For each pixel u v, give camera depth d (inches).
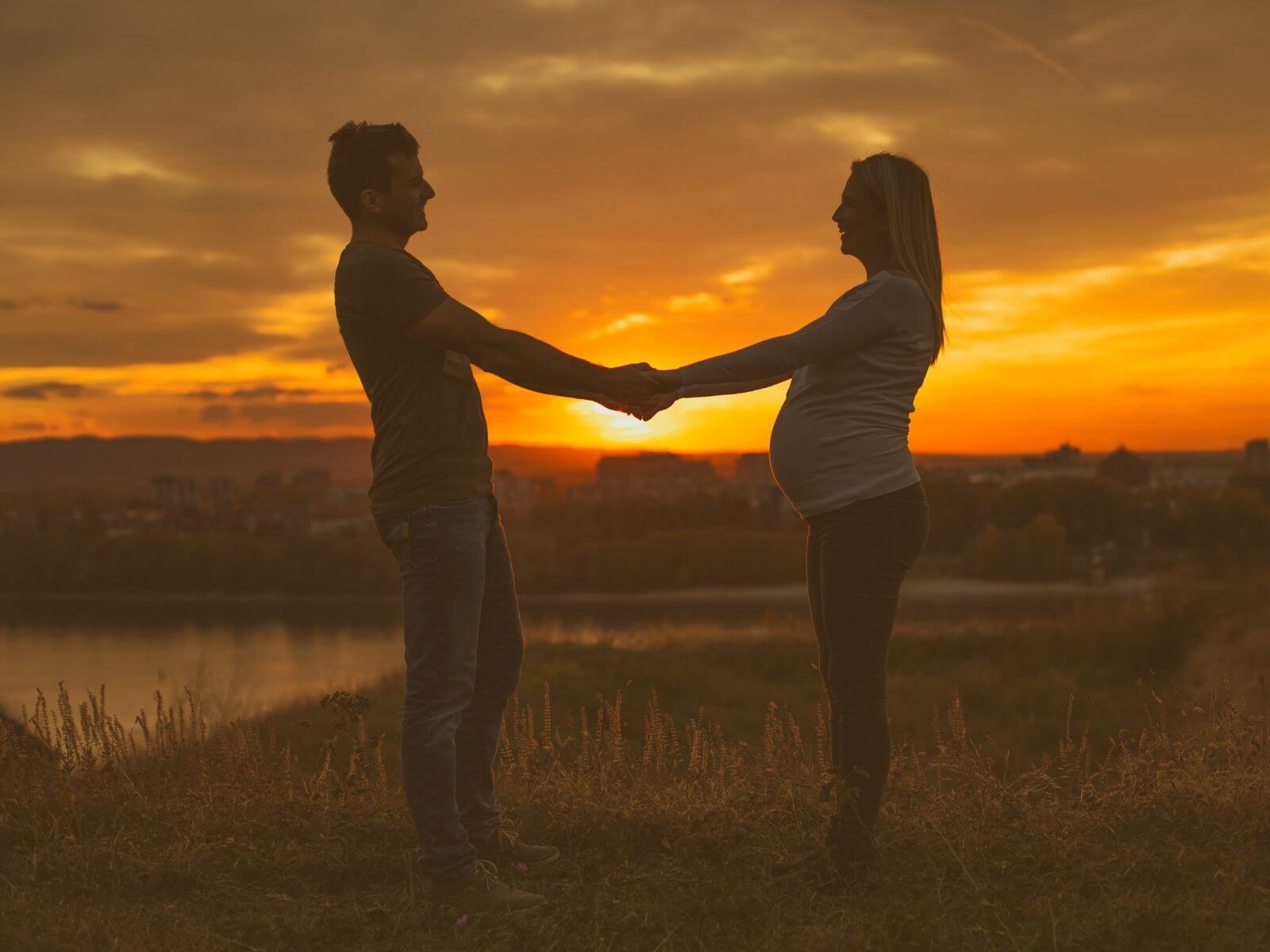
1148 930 93.3
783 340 105.9
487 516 117.0
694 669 671.8
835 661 111.3
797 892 108.5
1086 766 150.6
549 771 155.7
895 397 110.9
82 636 3661.4
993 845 121.6
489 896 108.8
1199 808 134.1
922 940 93.0
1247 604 741.3
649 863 125.3
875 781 110.5
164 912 110.3
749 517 7066.9
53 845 129.4
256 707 268.2
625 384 106.6
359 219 116.4
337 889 120.7
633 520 7047.2
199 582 6063.0
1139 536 5787.4
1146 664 681.6
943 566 5280.5
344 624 4195.4
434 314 107.6
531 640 807.1
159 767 158.9
